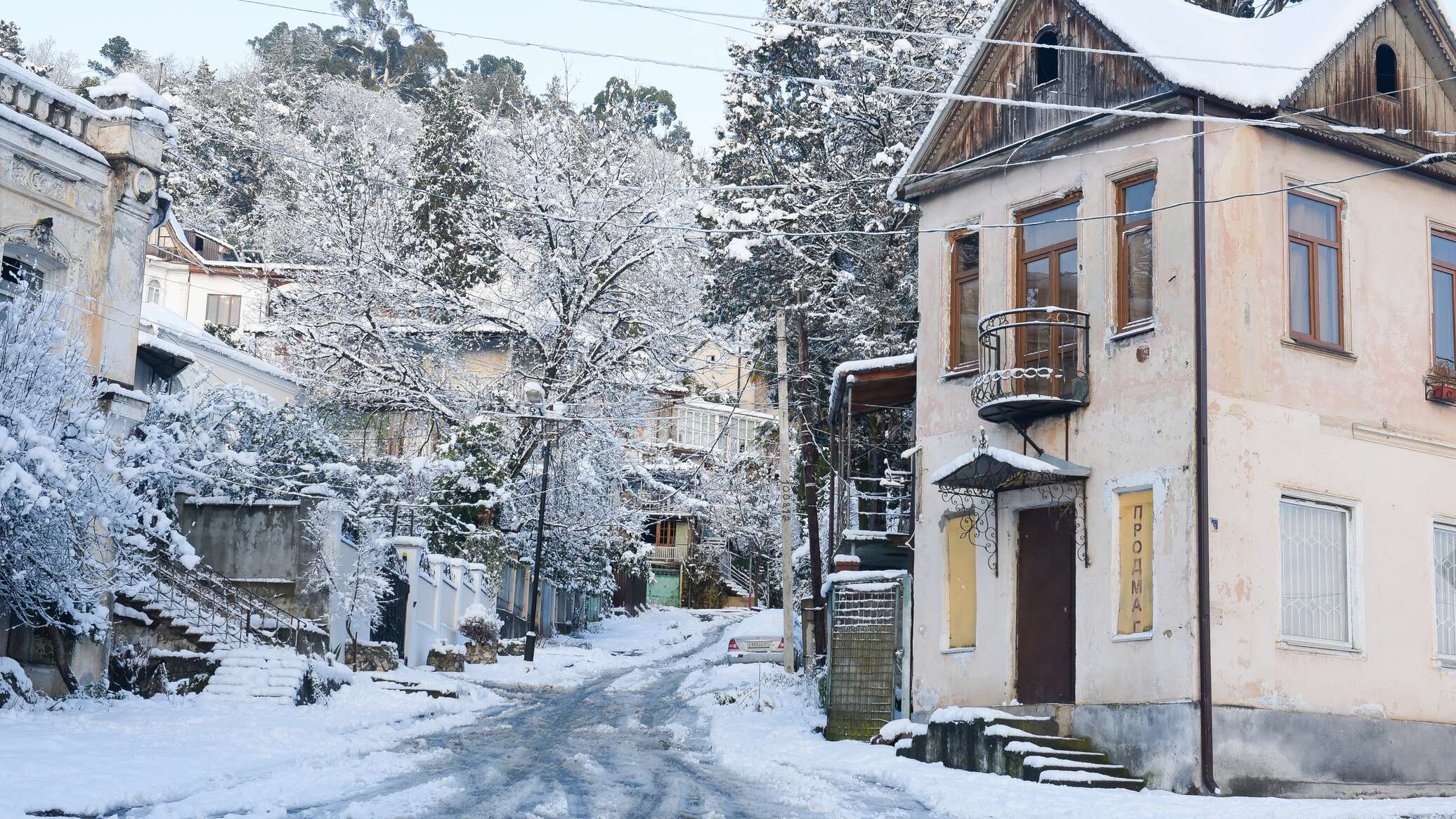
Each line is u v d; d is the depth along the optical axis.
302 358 44.94
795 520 44.22
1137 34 18.41
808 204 36.91
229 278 57.09
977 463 18.22
